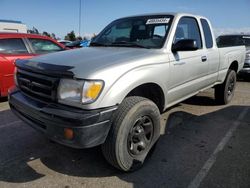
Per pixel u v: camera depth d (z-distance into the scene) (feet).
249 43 34.47
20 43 21.30
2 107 19.17
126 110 9.56
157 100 12.23
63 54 11.46
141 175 10.40
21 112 10.64
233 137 14.08
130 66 9.95
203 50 15.28
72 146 8.78
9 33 21.06
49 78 9.32
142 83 10.34
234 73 20.03
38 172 10.57
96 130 8.87
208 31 16.29
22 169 10.77
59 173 10.53
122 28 14.42
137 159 10.47
